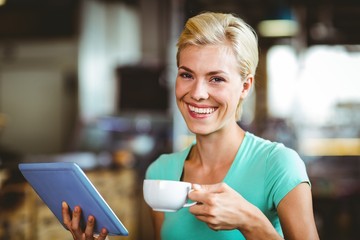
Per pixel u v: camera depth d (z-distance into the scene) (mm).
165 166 1943
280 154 1713
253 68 1727
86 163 4828
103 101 8555
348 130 7836
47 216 3918
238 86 1687
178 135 7285
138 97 7961
